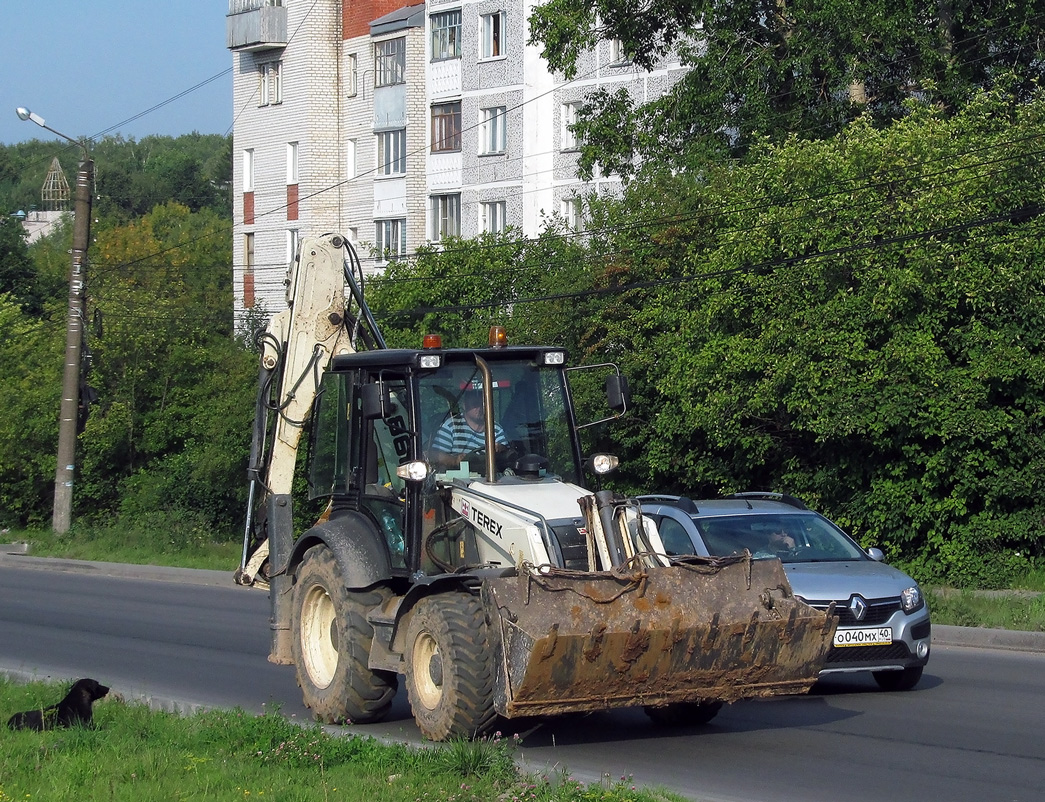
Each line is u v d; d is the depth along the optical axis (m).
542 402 13.83
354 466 14.22
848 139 29.30
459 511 12.94
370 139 65.75
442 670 11.71
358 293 16.09
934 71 38.38
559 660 10.98
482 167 59.44
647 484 34.72
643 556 11.77
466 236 60.06
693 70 40.69
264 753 11.16
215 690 16.36
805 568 15.89
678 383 30.17
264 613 25.97
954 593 25.22
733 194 30.42
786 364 27.44
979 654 19.33
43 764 10.88
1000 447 26.84
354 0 66.69
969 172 27.22
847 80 37.72
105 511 50.06
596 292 33.34
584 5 41.12
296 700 15.56
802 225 28.16
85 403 44.56
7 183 167.62
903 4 37.50
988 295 26.34
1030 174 27.12
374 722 13.59
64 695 14.22
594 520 12.07
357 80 66.81
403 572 13.09
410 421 13.19
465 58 59.91
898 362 26.75
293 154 68.69
